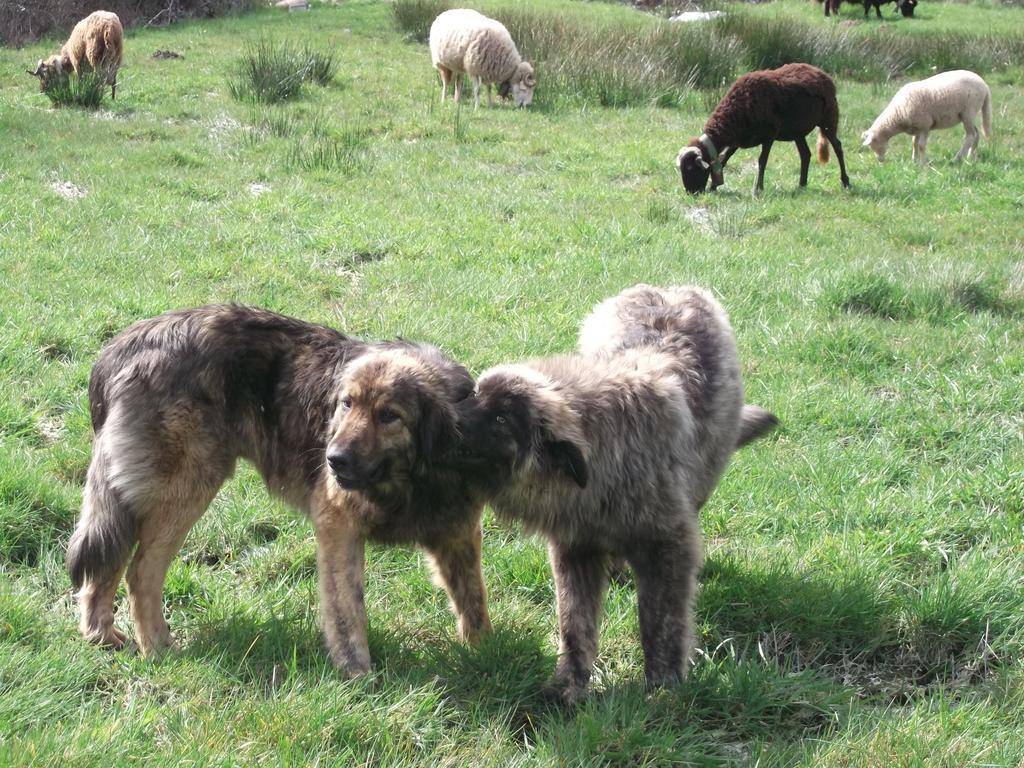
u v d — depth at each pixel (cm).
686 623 397
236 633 409
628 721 367
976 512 511
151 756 325
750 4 3259
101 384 419
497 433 377
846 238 1043
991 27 2805
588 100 1727
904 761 341
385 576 469
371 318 734
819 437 601
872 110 1758
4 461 506
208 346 409
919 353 719
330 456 360
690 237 1007
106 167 1123
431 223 988
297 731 343
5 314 686
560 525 396
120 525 405
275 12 2641
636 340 464
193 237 902
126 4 2428
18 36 2225
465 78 1903
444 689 379
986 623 427
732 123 1248
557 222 1025
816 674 415
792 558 475
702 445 441
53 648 385
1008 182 1303
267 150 1254
